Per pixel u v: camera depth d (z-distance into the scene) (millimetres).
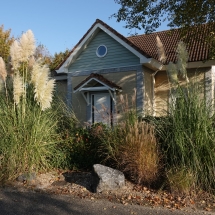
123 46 13664
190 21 11016
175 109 6672
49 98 7688
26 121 7562
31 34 8398
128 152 6855
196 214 5258
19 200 6047
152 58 12562
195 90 6770
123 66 13594
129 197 6102
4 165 7266
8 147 7281
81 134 8773
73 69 14922
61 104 9195
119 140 7297
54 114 8438
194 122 6383
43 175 7617
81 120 14289
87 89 13508
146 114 8539
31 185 6992
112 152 7176
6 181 7082
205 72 13289
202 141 6270
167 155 6797
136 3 11469
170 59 13742
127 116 7562
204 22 11055
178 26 11508
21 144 7367
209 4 10414
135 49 12883
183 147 6340
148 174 6660
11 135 7305
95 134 8148
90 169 8188
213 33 10828
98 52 14320
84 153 8367
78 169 8250
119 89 13250
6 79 8672
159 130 6957
